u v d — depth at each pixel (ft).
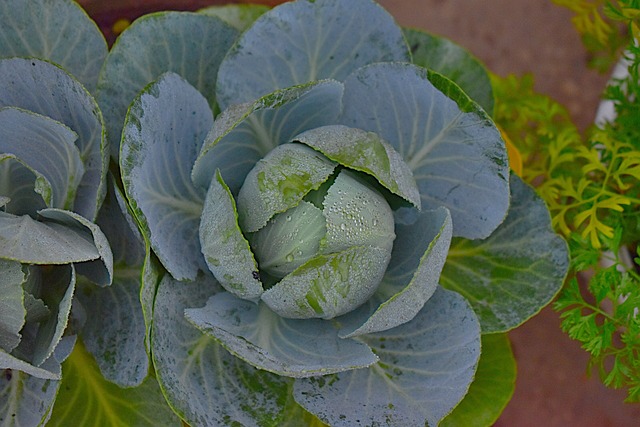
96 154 3.59
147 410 3.78
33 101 3.61
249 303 3.69
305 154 3.51
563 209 4.30
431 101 3.66
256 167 3.54
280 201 3.44
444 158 3.75
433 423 3.60
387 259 3.55
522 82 4.85
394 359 3.72
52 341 3.37
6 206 3.59
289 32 3.78
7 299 3.33
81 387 3.78
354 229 3.46
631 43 4.12
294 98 3.56
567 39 5.90
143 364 3.57
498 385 3.99
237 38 3.84
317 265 3.37
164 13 3.75
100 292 3.76
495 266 3.91
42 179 3.46
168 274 3.63
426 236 3.64
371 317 3.39
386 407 3.65
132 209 3.42
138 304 3.68
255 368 3.70
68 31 3.78
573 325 4.18
